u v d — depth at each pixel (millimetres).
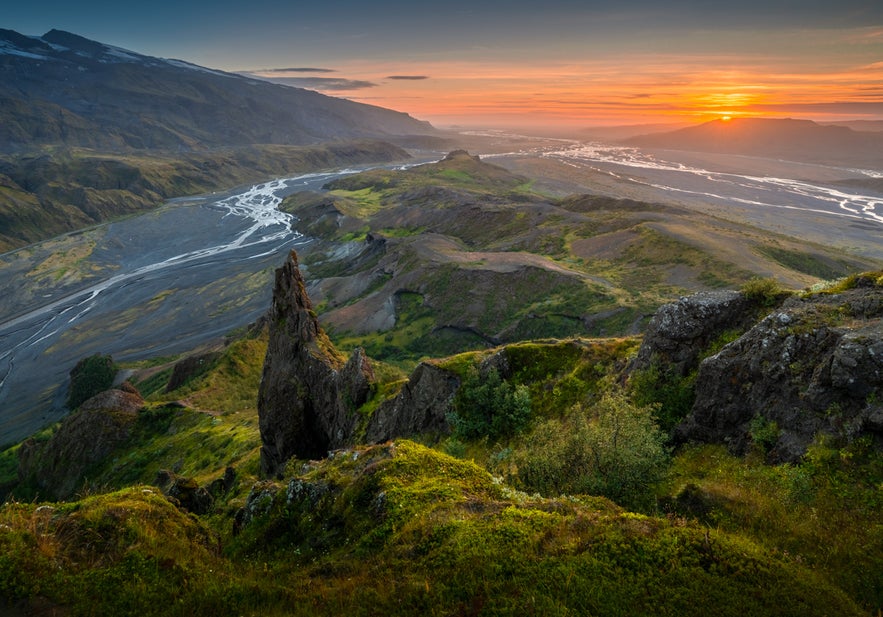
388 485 13945
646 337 25109
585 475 15172
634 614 8148
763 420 16750
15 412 155250
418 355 177250
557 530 10359
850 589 9336
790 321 17859
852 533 10867
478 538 10375
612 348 31375
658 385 22656
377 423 43188
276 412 57094
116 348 199375
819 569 9875
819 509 12086
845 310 17328
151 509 13352
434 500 12758
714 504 12344
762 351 18062
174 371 124125
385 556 11062
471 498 12664
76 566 10445
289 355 60500
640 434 15555
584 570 9039
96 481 81625
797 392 16188
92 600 9586
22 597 9484
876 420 13234
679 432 19781
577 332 168500
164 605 9727
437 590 9281
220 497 47469
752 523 11609
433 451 16031
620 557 9203
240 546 15070
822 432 14484
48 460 92000
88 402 96812
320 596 9945
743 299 22766
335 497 15125
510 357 34094
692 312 23094
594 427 16828
